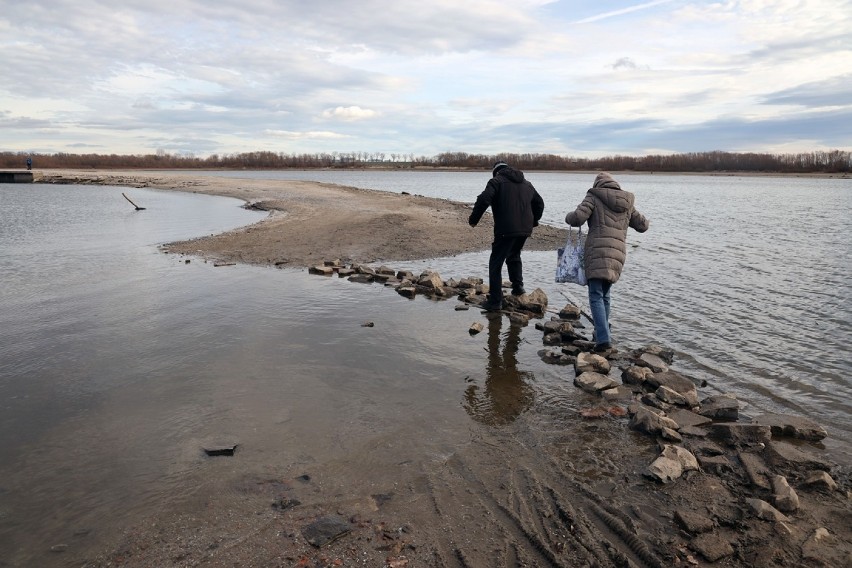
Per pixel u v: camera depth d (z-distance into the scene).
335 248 14.37
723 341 7.30
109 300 8.86
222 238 15.87
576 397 5.52
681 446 4.57
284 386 5.57
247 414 4.94
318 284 10.29
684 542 3.37
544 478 4.05
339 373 5.95
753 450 4.49
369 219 19.48
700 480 4.07
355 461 4.21
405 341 7.10
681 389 5.58
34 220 21.83
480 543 3.34
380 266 12.26
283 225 18.62
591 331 7.73
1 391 5.37
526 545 3.33
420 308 8.73
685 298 9.57
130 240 16.00
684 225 21.97
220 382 5.63
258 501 3.70
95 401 5.17
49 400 5.18
